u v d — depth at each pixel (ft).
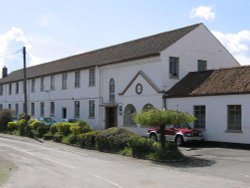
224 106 89.20
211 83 97.14
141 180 47.09
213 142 91.09
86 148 88.69
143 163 65.41
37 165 60.54
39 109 177.88
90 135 88.38
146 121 70.49
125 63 122.52
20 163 62.49
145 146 72.64
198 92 95.66
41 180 46.52
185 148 85.81
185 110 98.73
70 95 153.58
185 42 114.21
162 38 121.60
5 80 214.69
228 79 94.38
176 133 90.63
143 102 111.86
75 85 150.71
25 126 124.67
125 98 119.44
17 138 113.80
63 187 41.91
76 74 150.71
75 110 150.61
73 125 99.76
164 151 68.33
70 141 96.58
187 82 106.32
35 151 81.82
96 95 137.18
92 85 140.05
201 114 95.09
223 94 88.99
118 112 123.13
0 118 141.79
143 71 115.24
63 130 104.01
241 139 85.05
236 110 86.94
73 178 48.19
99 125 134.72
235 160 66.69
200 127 95.20
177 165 62.85
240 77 92.27
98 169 57.06
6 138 116.37
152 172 54.85
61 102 160.04
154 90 107.76
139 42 132.46
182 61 112.88
